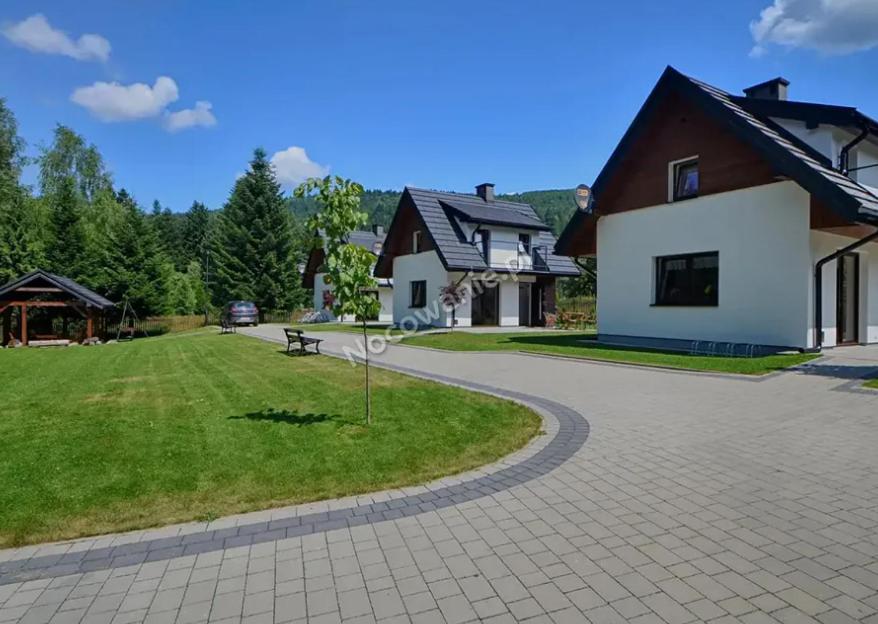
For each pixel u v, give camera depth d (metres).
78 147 41.09
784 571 2.83
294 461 4.77
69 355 15.52
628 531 3.36
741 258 11.98
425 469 4.58
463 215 23.20
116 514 3.70
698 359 10.77
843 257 12.47
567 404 7.11
